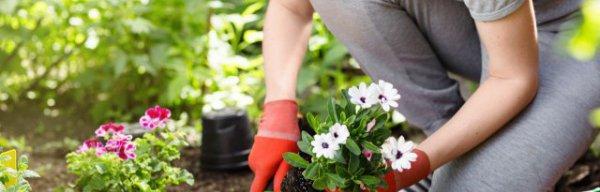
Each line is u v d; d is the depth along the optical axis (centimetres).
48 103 358
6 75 354
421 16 194
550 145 181
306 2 197
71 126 336
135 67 348
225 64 329
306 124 186
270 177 179
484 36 168
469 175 185
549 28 192
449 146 175
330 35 324
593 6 82
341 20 192
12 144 292
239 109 273
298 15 198
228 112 268
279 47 194
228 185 259
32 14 342
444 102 207
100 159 199
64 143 306
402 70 201
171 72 342
